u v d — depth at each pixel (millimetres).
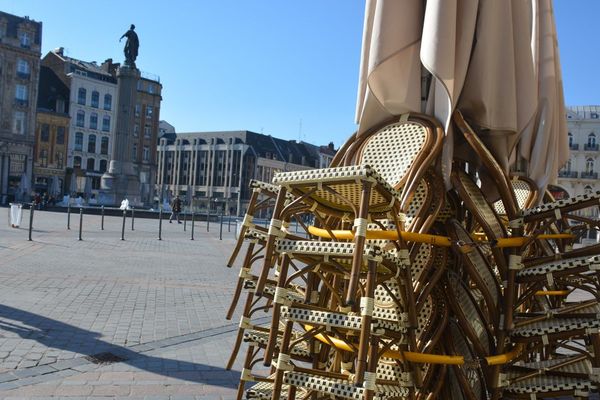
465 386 3395
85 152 79938
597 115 72125
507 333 3625
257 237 3689
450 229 3545
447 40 3596
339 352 3492
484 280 3748
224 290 9805
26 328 6176
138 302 8164
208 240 21375
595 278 4734
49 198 53375
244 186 106125
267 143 114625
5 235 17422
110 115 82625
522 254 3947
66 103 78062
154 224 30609
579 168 72125
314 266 2975
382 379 3438
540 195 4785
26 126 68812
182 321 7098
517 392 3533
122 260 13125
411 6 3865
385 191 2811
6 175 66812
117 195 41125
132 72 40688
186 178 114438
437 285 3617
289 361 3031
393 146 3828
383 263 2891
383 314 3602
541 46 4984
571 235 4840
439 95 3832
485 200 3992
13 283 9000
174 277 11008
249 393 3521
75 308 7426
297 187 2945
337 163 4160
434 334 3496
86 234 19891
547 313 3873
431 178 3619
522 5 4254
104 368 4984
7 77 66688
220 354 5680
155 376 4844
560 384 3475
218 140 112875
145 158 88438
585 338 3898
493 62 3971
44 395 4199
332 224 3818
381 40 3773
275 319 2904
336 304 3566
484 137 4211
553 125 4895
